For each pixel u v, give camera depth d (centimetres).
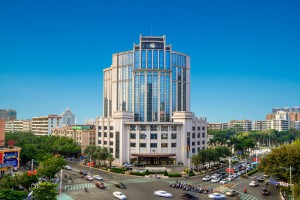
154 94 18538
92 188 9162
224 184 10131
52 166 9425
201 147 16375
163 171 12506
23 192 6531
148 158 14738
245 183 10388
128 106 19100
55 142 17538
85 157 14725
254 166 14150
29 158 12812
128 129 14925
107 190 8906
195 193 8694
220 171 13075
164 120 18412
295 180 8506
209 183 10331
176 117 15225
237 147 18412
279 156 9162
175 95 19238
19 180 7450
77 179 10694
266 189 8769
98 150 13600
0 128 12925
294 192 6625
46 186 6475
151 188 9306
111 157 13412
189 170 12281
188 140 15038
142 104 18512
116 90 19900
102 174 11950
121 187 9256
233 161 16112
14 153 10562
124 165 13962
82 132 18825
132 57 19338
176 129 14962
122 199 7738
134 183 10131
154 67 18738
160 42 19038
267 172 9388
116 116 15162
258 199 8100
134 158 14825
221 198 8069
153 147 14712
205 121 17038
